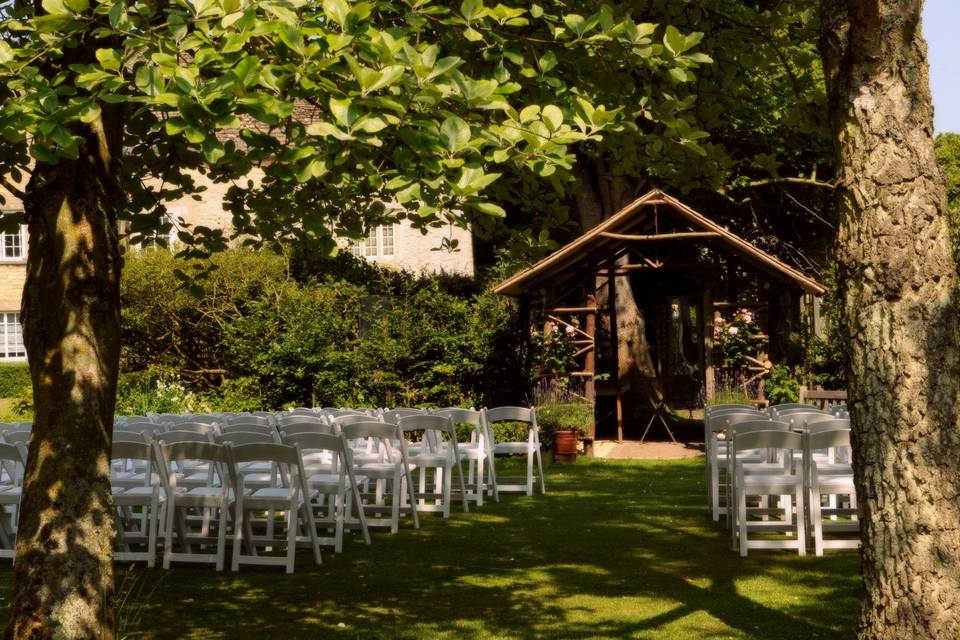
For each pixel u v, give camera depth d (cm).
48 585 453
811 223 2328
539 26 616
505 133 464
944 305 441
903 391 440
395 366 1817
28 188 489
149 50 432
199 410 1803
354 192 653
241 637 598
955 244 1405
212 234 711
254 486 902
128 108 581
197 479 907
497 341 1694
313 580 744
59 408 466
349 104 415
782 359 1675
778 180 873
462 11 500
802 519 806
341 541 839
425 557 823
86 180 482
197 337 2011
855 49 448
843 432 784
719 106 771
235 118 399
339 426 923
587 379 1655
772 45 751
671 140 676
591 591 704
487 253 2783
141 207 679
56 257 475
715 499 980
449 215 639
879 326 445
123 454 773
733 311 1680
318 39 439
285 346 1809
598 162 2045
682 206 1566
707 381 1686
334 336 1877
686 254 1828
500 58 552
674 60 538
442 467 1030
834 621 616
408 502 1113
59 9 412
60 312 471
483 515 1034
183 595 697
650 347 2436
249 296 1970
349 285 1959
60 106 409
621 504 1099
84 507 463
